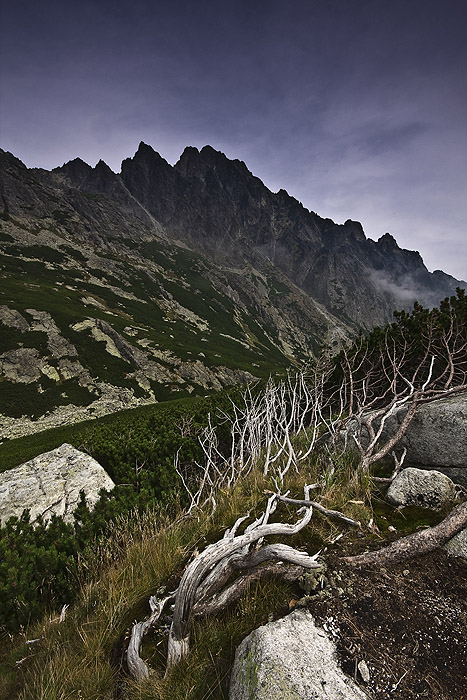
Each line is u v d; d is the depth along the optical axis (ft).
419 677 7.11
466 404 16.35
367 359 25.85
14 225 467.52
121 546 16.07
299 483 17.19
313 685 6.67
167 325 358.64
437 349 22.25
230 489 18.11
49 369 187.21
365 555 10.75
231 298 634.02
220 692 7.68
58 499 22.63
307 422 30.40
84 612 12.11
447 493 14.03
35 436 117.60
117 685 8.66
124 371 204.23
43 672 9.30
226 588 10.55
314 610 8.75
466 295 26.55
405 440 18.40
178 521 16.84
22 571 14.30
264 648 7.43
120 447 27.25
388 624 8.34
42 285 309.83
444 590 9.43
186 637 9.06
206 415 31.68
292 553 10.33
